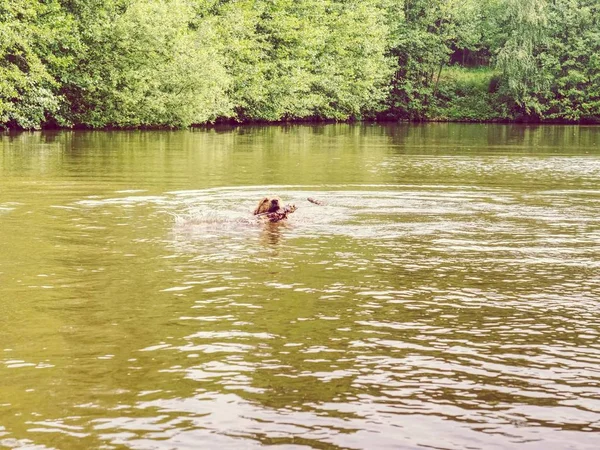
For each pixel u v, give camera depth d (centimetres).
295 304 568
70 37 3203
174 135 3141
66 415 371
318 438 347
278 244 804
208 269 681
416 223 954
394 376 422
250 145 2564
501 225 947
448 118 6059
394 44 5856
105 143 2528
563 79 5850
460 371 430
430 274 671
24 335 490
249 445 340
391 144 2809
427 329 508
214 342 477
